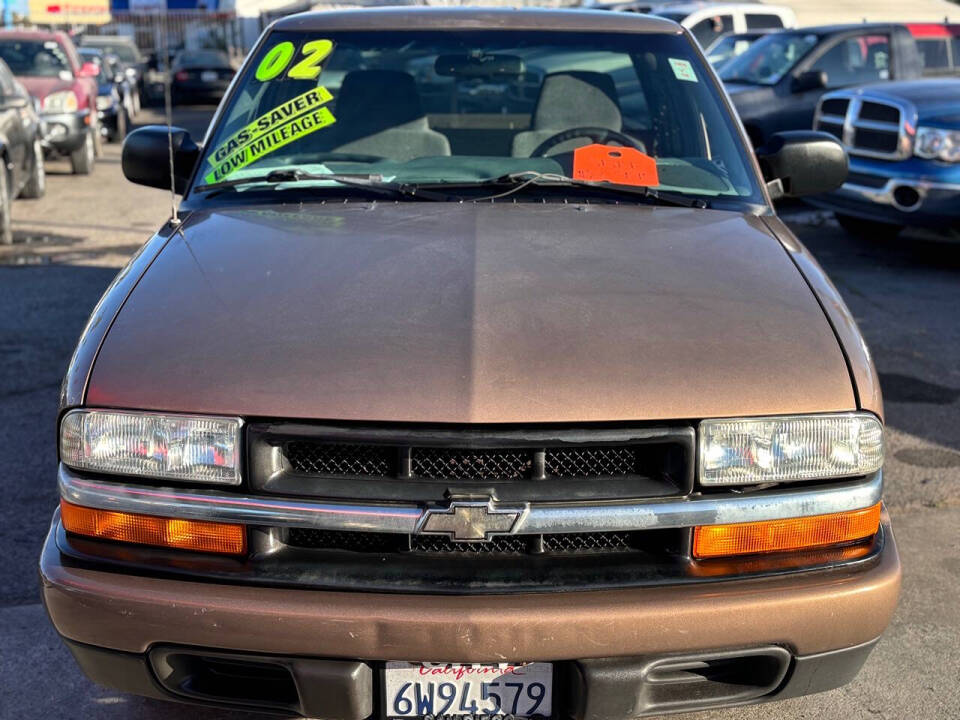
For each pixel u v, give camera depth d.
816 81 11.65
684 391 2.22
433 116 3.64
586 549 2.25
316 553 2.22
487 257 2.65
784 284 2.61
